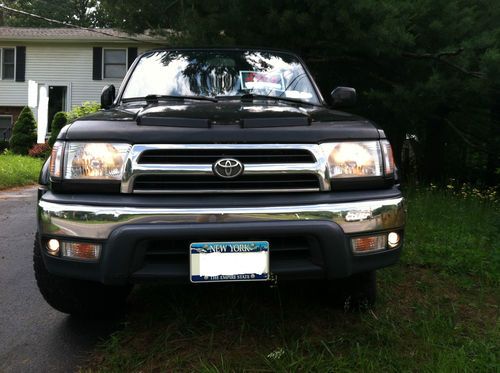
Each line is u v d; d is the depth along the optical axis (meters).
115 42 22.33
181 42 8.63
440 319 3.00
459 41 8.23
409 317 3.11
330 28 7.53
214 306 3.21
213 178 2.49
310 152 2.54
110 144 2.52
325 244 2.47
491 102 8.68
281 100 3.56
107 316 3.28
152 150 2.48
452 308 3.25
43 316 3.34
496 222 5.18
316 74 9.55
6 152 19.66
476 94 8.22
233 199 2.47
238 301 3.26
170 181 2.48
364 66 9.23
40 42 22.69
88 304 3.08
